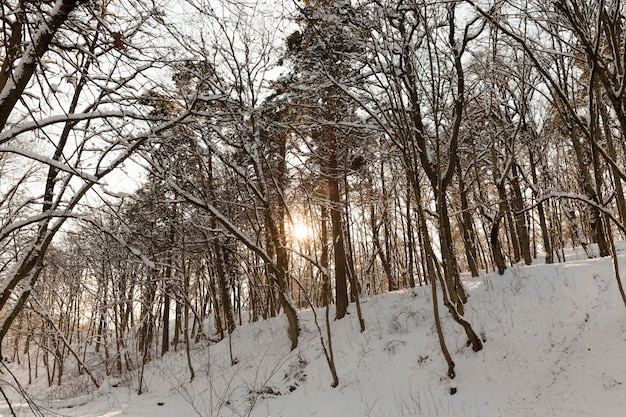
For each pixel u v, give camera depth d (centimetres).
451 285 1001
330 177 1527
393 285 2073
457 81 1173
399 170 1520
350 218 1873
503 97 1498
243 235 1348
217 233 1769
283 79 1456
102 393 1586
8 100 393
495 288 1215
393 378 1048
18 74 401
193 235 1794
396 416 888
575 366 831
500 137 1509
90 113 540
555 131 1631
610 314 907
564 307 990
